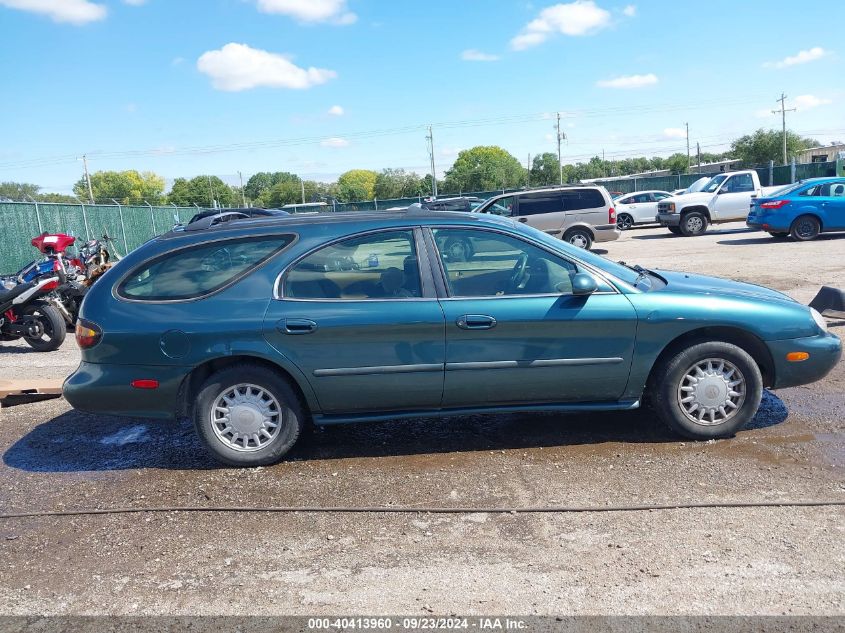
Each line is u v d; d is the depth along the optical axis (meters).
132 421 5.66
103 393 4.49
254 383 4.44
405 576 3.19
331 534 3.62
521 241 4.52
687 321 4.39
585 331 4.37
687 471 4.13
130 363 4.44
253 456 4.50
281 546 3.52
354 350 4.36
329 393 4.43
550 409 4.55
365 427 5.20
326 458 4.64
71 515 3.98
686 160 99.44
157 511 3.97
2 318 8.89
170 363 4.39
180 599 3.09
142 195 91.88
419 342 4.35
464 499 3.93
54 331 8.86
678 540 3.37
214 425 4.48
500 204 18.05
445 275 4.44
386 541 3.52
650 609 2.84
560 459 4.42
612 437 4.74
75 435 5.38
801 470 4.08
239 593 3.11
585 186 17.66
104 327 4.46
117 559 3.46
